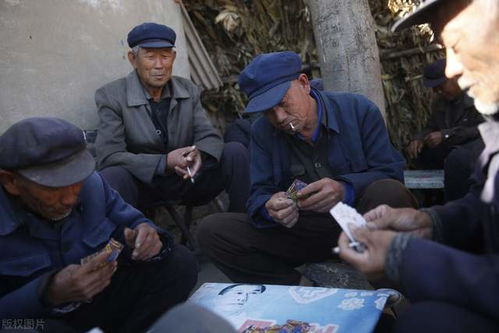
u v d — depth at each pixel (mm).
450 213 1355
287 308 1538
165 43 2730
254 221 2107
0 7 2518
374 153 2107
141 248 1689
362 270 1145
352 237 1181
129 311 1907
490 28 1067
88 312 1770
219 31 4109
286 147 2154
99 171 2598
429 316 1016
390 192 1887
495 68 1105
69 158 1461
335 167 2092
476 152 1460
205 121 2998
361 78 2867
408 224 1340
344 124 2098
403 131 4387
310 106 2041
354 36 2834
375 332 1510
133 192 2596
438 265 1032
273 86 1923
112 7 3104
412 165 4348
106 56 3072
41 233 1572
